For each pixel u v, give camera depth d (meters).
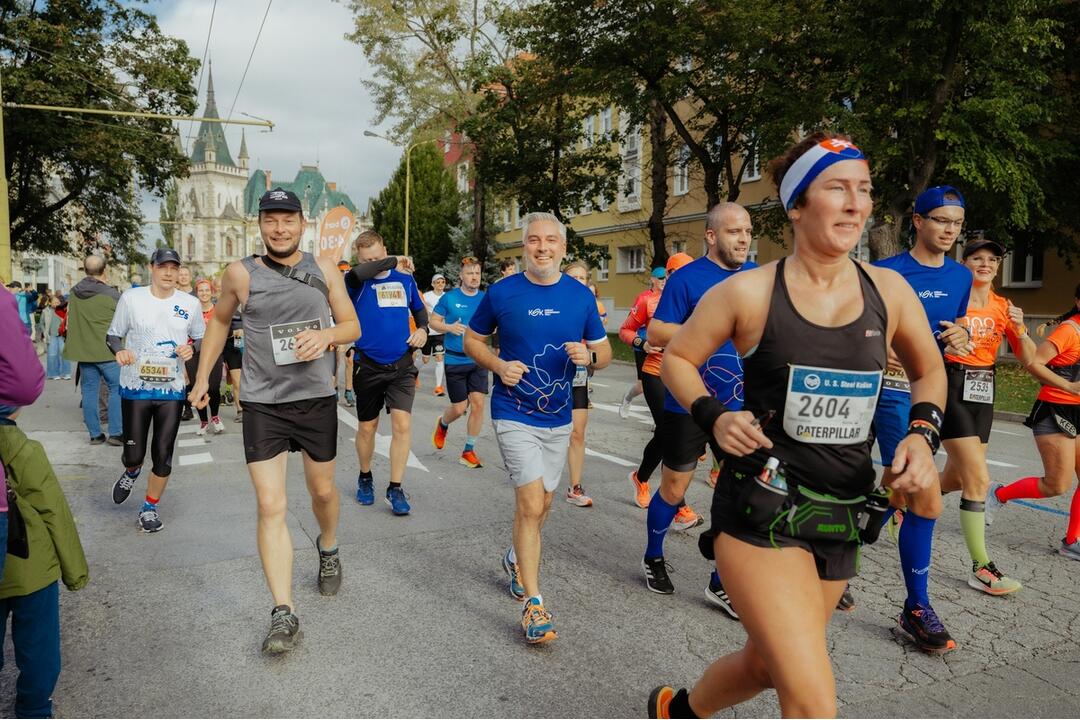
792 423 1.97
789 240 26.14
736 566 1.97
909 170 15.99
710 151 22.84
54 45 25.52
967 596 4.12
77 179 29.22
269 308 3.49
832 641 3.57
